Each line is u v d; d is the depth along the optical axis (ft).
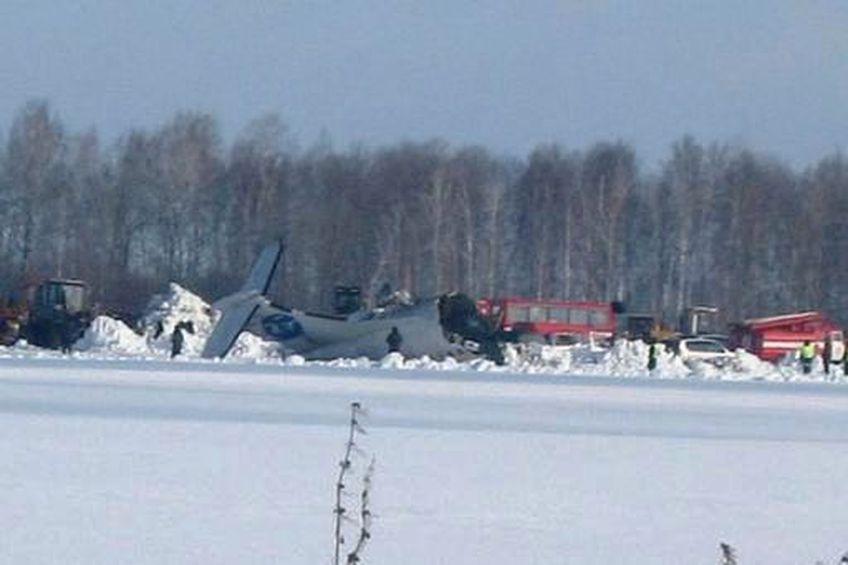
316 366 534.37
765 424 303.89
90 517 164.35
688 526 170.19
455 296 627.46
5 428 253.03
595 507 180.86
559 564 148.56
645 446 248.32
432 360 604.49
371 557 148.05
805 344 650.02
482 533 161.68
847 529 170.19
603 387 435.53
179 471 201.46
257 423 273.13
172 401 325.42
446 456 226.79
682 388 443.32
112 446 229.25
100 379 404.98
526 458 227.20
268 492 184.24
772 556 155.33
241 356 617.21
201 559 145.18
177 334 605.31
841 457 237.25
